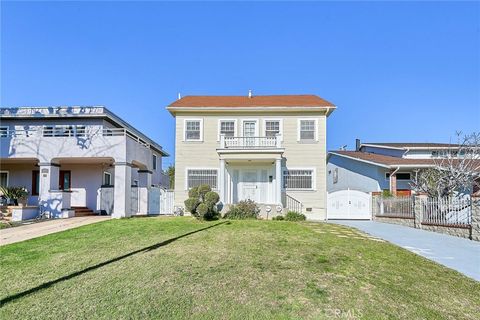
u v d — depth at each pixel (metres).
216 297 6.18
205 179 22.19
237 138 21.53
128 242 11.15
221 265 8.17
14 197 20.27
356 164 27.31
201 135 22.36
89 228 14.66
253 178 22.64
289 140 22.33
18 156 20.03
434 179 18.02
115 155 20.00
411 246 11.51
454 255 10.12
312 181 22.09
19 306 5.84
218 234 12.51
